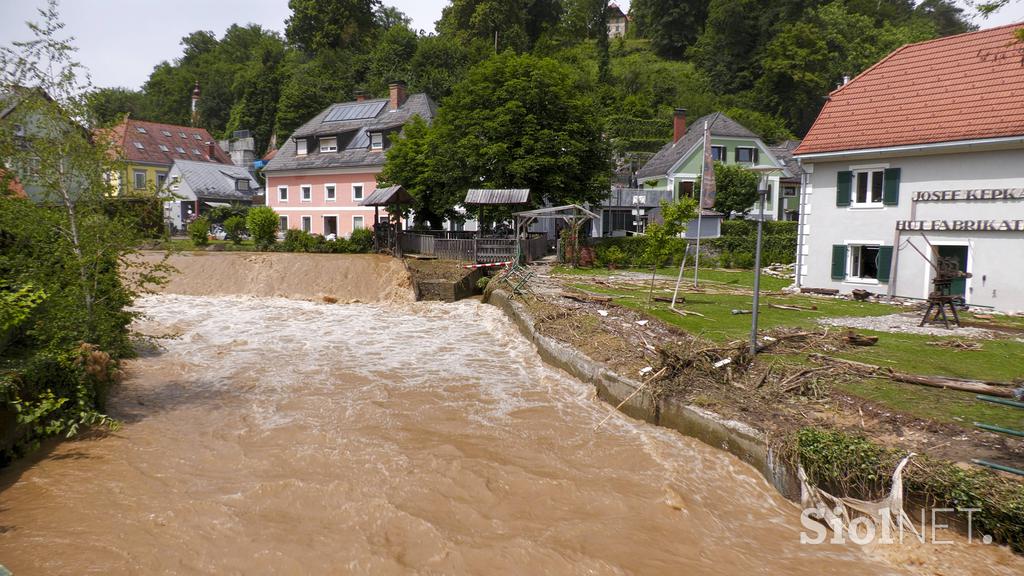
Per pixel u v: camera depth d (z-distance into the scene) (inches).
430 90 2731.3
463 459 339.9
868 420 323.3
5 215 392.5
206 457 343.0
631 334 533.0
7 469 323.0
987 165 743.7
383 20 3821.4
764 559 250.2
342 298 951.6
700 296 790.5
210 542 256.1
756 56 3321.9
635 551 254.7
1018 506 228.5
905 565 240.7
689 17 3855.8
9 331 410.0
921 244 791.1
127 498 293.3
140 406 432.5
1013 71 775.7
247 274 1026.7
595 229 1775.3
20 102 398.6
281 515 278.8
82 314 419.8
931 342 505.7
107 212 443.5
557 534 266.8
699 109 3063.5
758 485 310.2
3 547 249.3
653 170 2044.8
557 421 405.7
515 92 1223.5
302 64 3235.7
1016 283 717.9
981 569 226.8
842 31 3353.8
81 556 243.9
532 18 3823.8
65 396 369.7
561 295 757.3
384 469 327.3
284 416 413.1
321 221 1888.5
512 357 594.6
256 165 2925.7
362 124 1926.7
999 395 345.4
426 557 247.8
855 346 483.8
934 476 249.9
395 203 1184.2
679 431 377.1
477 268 1060.5
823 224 892.6
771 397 366.6
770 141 2837.1
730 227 1421.0
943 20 3521.2
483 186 1225.4
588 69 3553.2
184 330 715.4
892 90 878.4
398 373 528.4
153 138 2518.5
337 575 235.5
